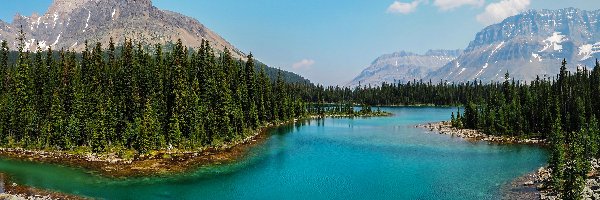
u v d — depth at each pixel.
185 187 67.69
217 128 115.44
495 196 61.88
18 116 109.38
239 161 89.00
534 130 133.12
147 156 90.56
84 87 119.25
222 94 122.44
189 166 82.50
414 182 71.50
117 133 106.62
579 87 157.50
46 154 92.75
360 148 108.06
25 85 116.44
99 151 94.50
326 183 71.25
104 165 81.75
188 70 135.62
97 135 96.31
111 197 61.00
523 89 190.50
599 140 86.50
